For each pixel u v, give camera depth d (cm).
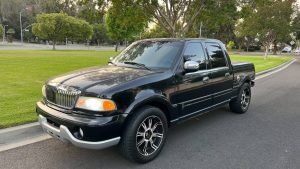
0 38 9750
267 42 3150
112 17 1515
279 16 2858
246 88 690
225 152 451
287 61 3127
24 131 491
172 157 429
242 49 7375
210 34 6419
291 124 609
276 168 399
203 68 523
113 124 359
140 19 1405
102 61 1983
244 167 401
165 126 429
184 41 496
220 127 577
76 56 2484
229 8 1348
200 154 441
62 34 5262
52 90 397
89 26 5700
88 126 347
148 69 455
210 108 551
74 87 374
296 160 425
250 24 3002
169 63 460
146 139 407
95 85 373
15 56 2142
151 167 396
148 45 523
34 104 643
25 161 404
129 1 1297
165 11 1462
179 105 461
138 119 382
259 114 689
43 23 5088
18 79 982
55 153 432
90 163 404
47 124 393
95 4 1460
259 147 474
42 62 1680
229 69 604
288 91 1045
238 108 672
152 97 399
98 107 354
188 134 532
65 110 374
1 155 420
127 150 383
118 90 367
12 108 604
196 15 1388
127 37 5122
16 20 10175
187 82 471
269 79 1425
